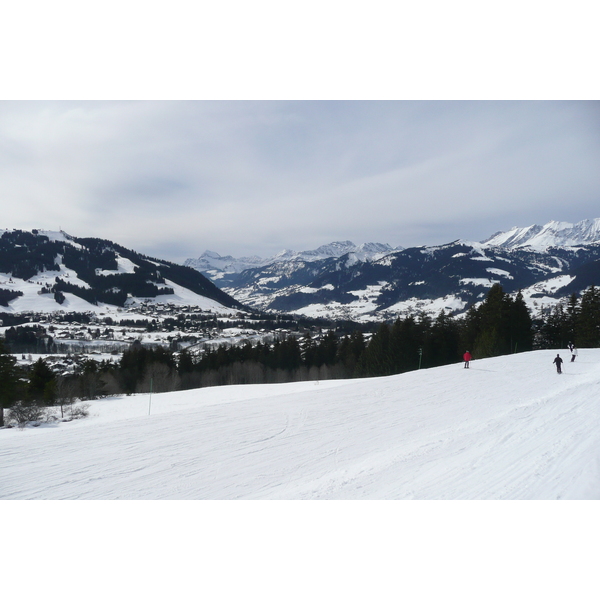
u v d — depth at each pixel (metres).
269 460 11.36
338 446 12.41
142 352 75.25
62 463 11.28
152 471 10.71
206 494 9.41
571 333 61.78
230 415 16.52
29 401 40.09
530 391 19.91
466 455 10.75
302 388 38.09
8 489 9.77
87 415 38.28
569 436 11.53
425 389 21.23
